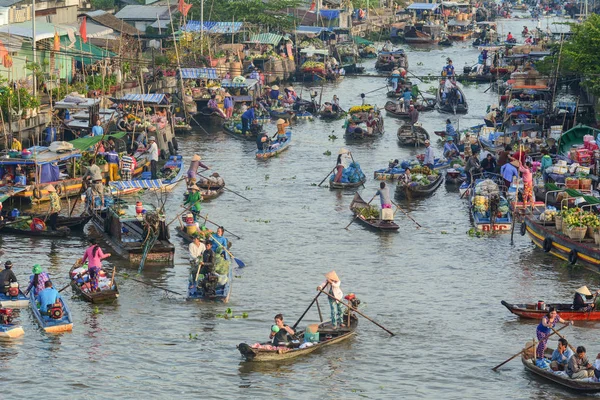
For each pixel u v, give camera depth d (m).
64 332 91.44
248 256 118.00
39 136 166.12
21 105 159.88
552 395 80.19
